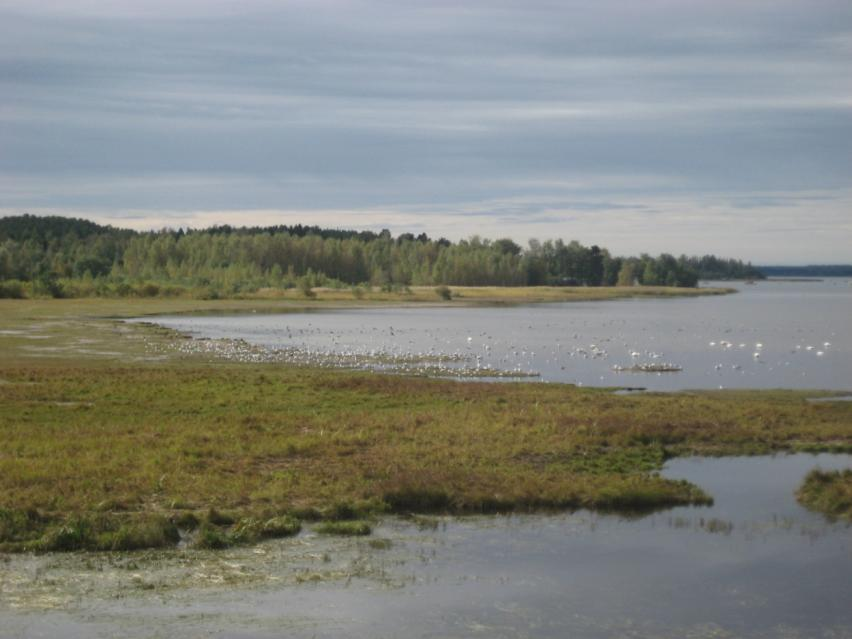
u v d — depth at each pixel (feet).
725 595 57.26
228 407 124.36
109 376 157.99
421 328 331.57
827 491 78.89
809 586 59.00
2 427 104.68
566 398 134.82
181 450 91.15
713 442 104.37
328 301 584.40
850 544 67.56
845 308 591.78
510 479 81.71
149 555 62.54
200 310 446.60
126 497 73.26
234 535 65.92
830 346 259.60
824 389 157.79
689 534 69.67
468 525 71.36
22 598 54.44
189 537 66.44
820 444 103.40
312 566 61.16
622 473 88.43
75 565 60.23
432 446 96.07
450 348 241.76
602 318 423.23
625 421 110.83
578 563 62.80
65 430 103.04
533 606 54.95
